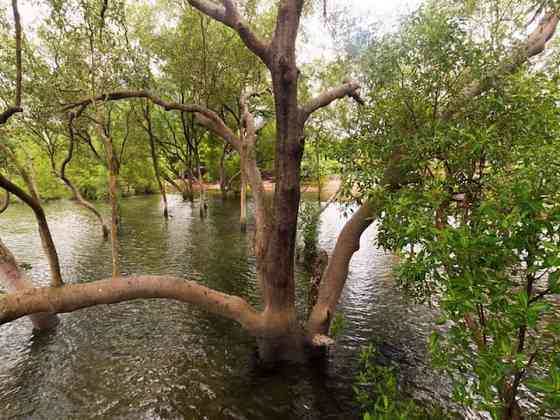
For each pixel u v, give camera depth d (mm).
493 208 2143
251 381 6184
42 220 4719
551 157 2045
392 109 3799
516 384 2479
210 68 17016
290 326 6051
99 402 5688
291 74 4547
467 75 3455
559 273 1833
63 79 6715
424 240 2484
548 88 2775
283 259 5488
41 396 5820
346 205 4621
